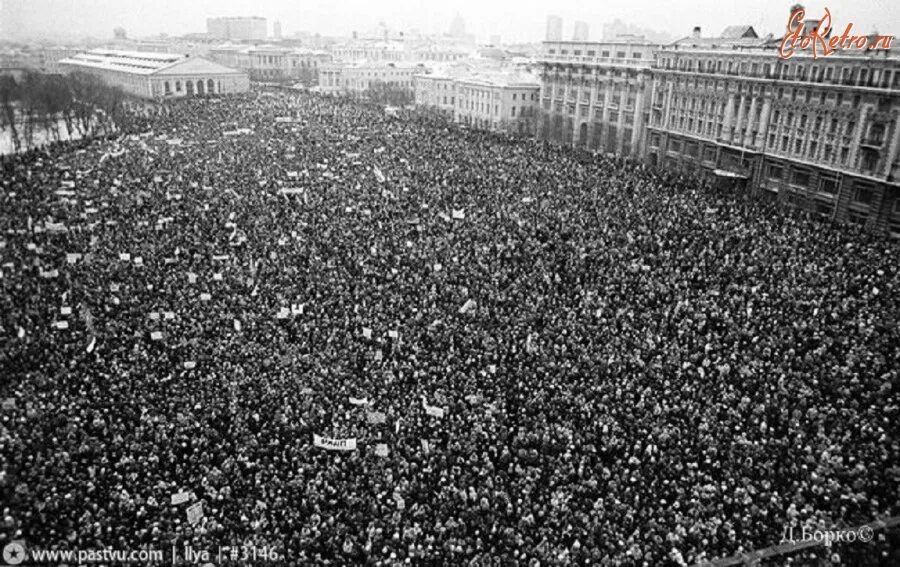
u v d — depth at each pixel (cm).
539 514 3584
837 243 7875
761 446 4056
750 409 4475
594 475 3891
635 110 16075
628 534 3466
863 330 5503
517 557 3294
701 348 5325
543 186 10394
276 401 4516
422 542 3384
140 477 3756
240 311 5841
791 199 11569
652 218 8675
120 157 11262
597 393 4706
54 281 6041
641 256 7350
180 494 3547
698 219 8750
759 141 12150
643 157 15650
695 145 13850
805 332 5516
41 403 4284
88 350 4966
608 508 3619
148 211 8294
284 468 3912
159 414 4300
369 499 3662
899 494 3691
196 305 5891
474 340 5491
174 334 5359
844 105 10462
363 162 11781
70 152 11681
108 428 4109
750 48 12506
